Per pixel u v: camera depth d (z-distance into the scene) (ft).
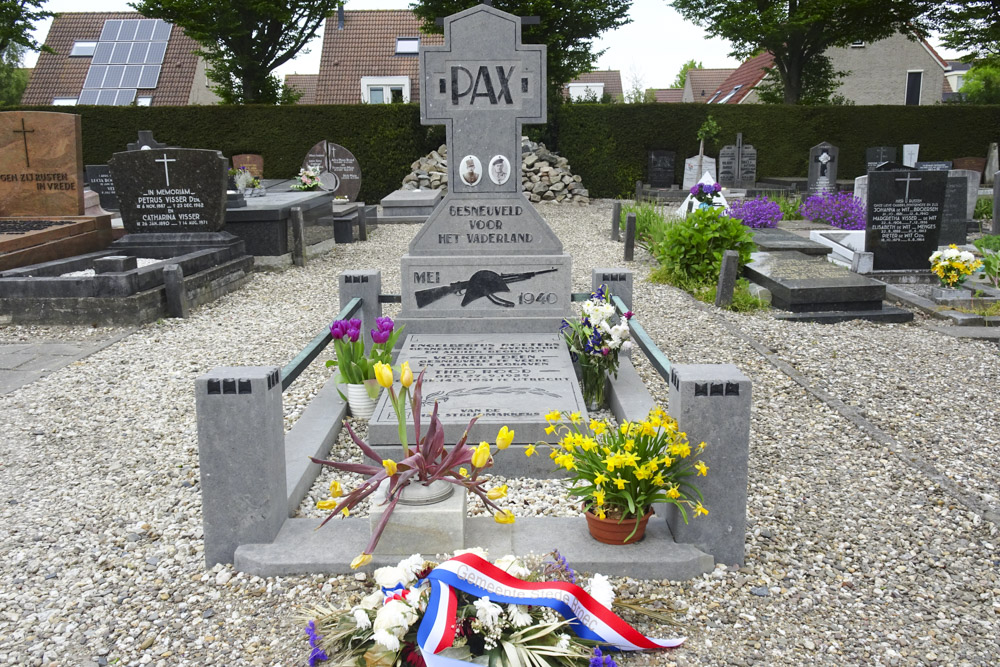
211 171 34.94
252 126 81.76
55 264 31.53
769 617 10.82
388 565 11.64
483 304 22.68
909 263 34.81
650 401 18.19
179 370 22.72
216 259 33.96
